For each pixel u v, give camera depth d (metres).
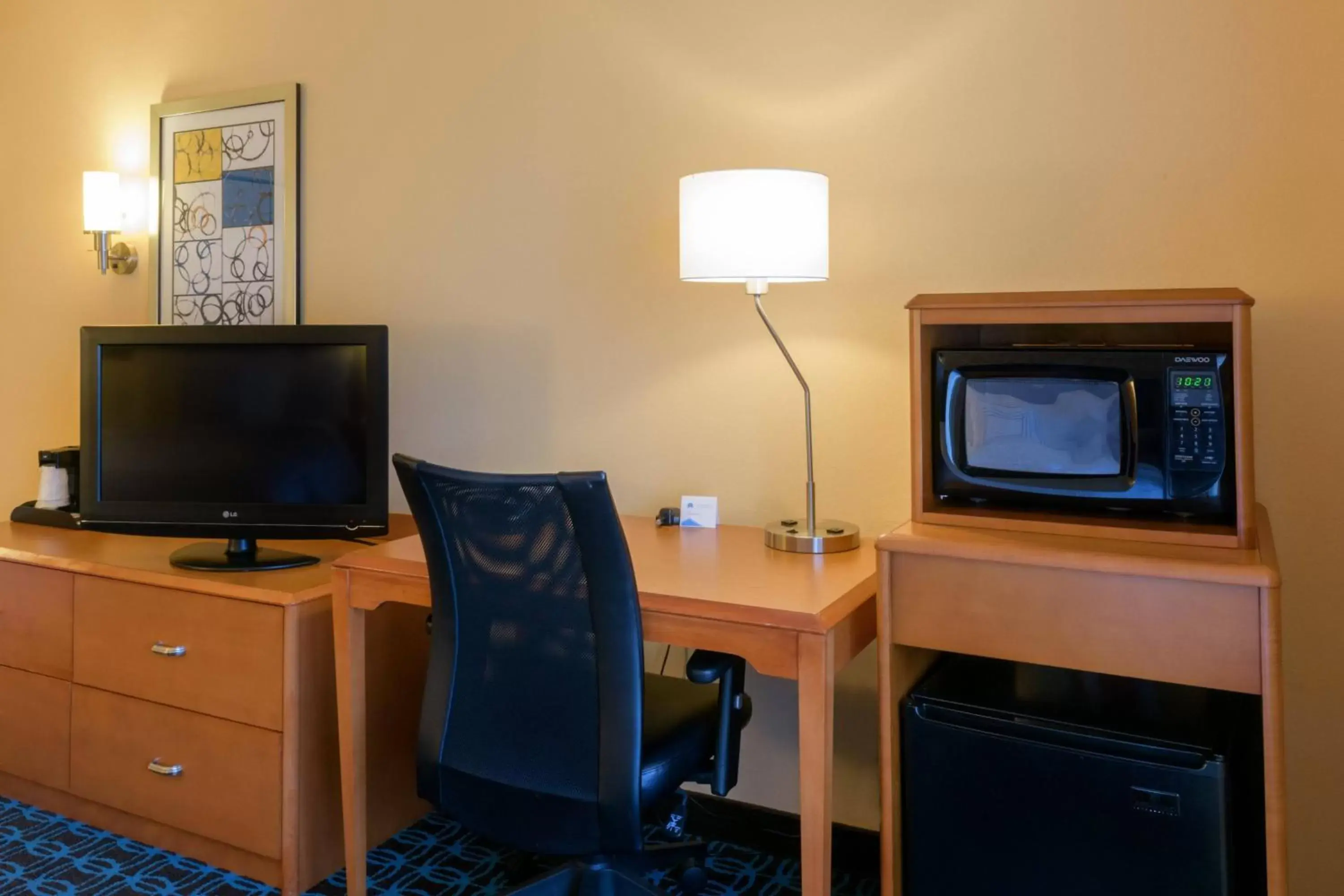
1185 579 1.49
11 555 2.57
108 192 3.19
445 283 2.80
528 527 1.67
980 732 1.68
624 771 1.67
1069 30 2.07
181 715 2.31
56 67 3.44
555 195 2.63
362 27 2.88
